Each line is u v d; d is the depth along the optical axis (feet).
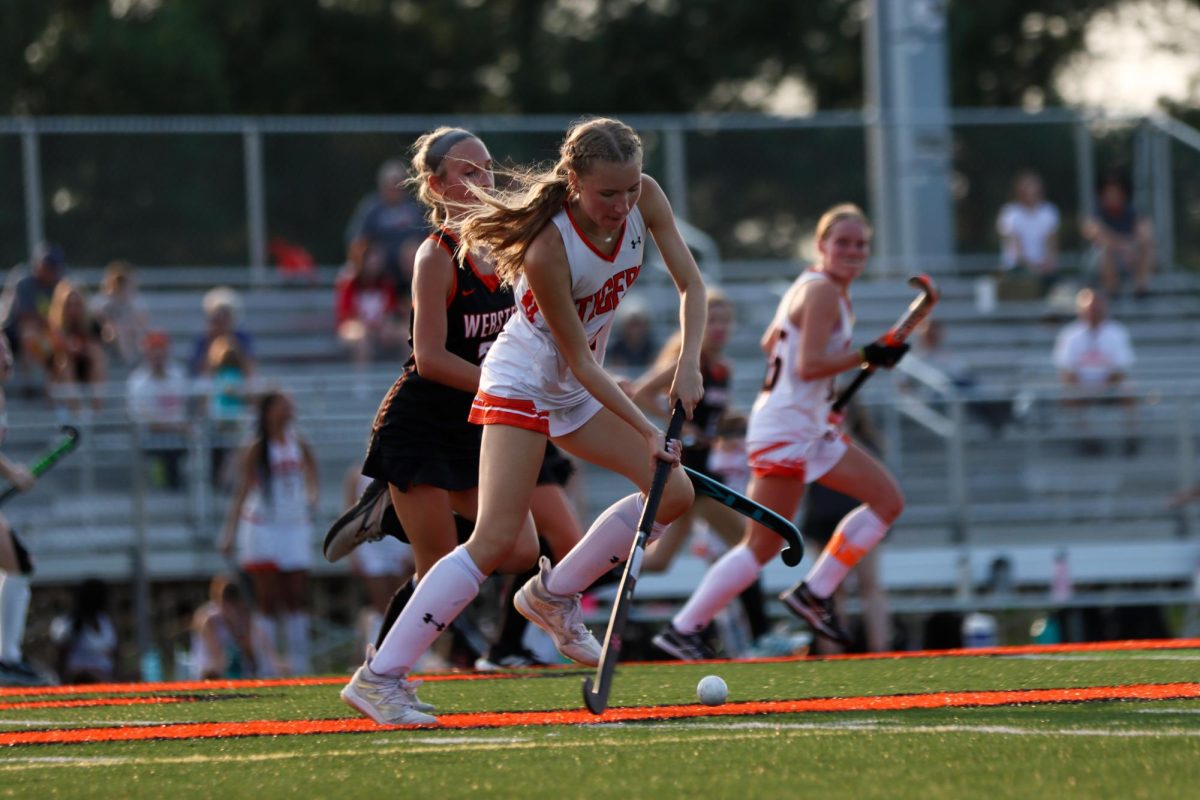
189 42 335.47
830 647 109.50
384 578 125.39
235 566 133.80
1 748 51.11
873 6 198.29
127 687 76.74
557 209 50.70
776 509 80.89
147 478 136.15
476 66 391.65
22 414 142.92
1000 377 171.94
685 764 42.86
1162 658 72.08
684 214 184.24
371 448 67.31
